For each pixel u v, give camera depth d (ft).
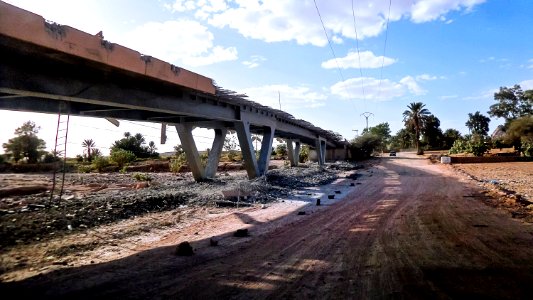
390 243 27.32
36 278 19.72
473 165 152.87
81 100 40.75
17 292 17.57
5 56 31.86
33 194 58.85
